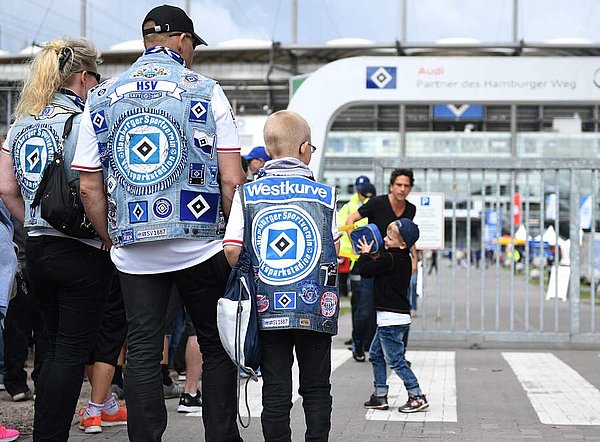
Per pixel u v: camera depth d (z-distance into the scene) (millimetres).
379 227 8312
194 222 3992
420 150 40594
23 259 6941
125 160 3998
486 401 7160
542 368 9273
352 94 13859
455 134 40406
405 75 13789
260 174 4195
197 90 4027
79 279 4512
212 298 4195
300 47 33344
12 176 4801
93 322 4594
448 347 11375
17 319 7043
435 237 11250
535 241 13844
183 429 5836
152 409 4023
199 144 3990
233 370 4281
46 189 4434
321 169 13961
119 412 5957
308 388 4176
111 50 34250
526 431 5918
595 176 11352
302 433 5730
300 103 13945
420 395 6641
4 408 6816
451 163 11367
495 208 12727
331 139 39906
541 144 41156
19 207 4895
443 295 23203
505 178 13727
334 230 4129
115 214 4051
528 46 28672
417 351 10922
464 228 13664
